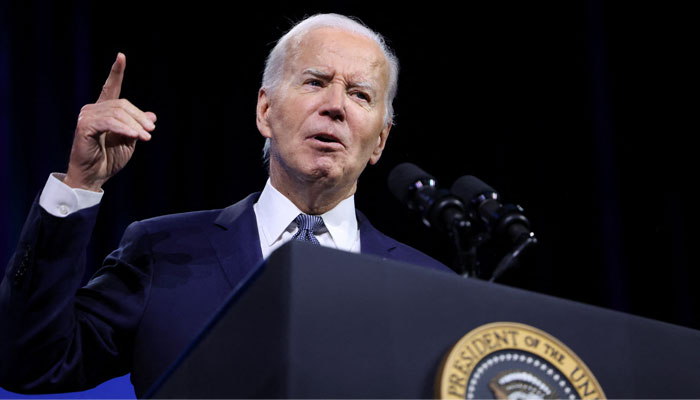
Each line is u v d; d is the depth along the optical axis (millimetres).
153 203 11648
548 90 13578
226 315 2545
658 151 13023
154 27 12031
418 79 13531
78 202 3770
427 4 13602
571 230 13297
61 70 11086
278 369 2357
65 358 4078
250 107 12500
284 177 5246
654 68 13031
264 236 5227
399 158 13281
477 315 2670
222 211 5293
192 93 12234
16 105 10766
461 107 13602
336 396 2381
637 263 12984
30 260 3660
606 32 13305
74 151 3801
